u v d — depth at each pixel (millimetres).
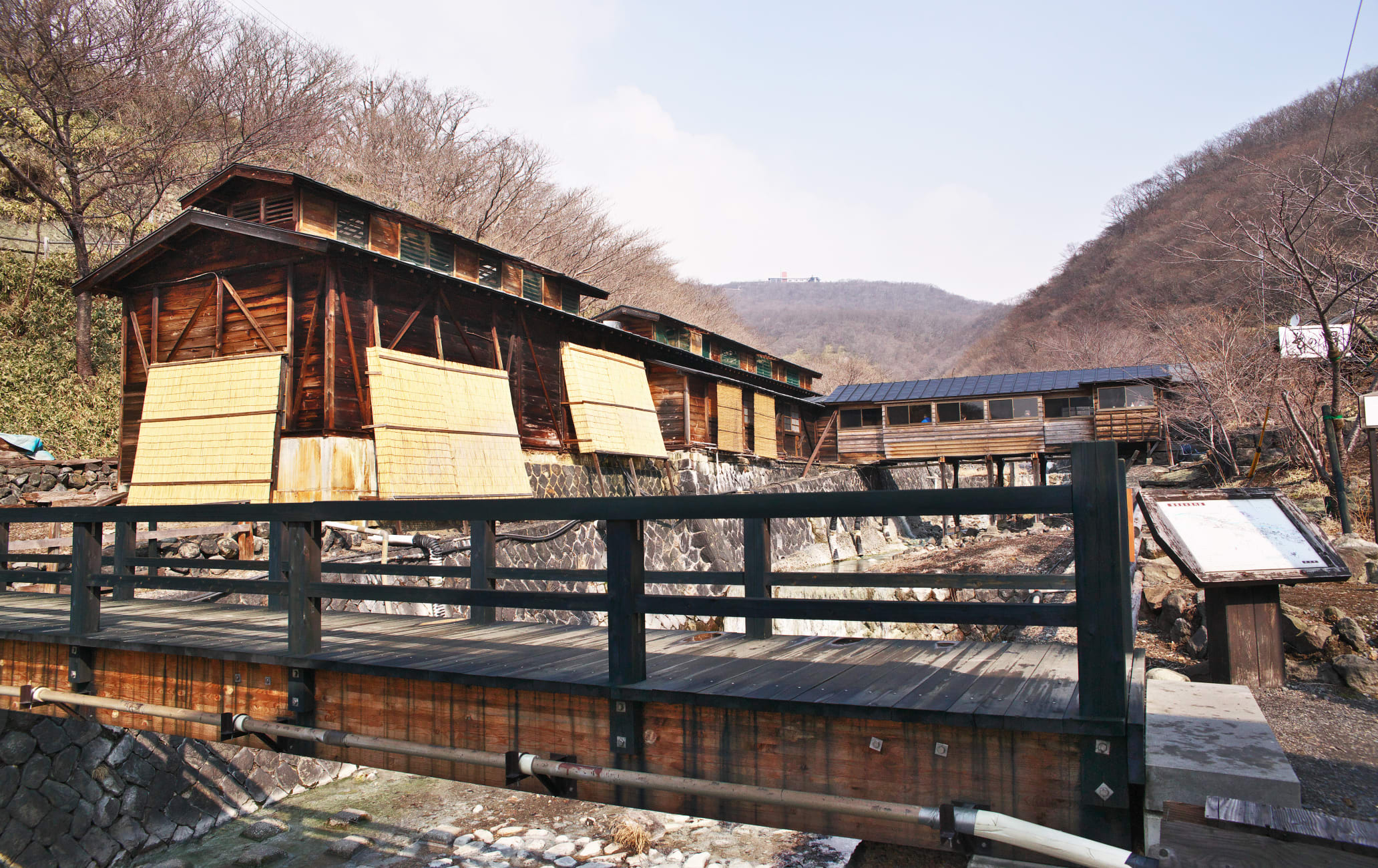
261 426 12250
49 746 7891
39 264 20781
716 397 24984
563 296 23109
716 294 60875
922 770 3055
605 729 3688
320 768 10266
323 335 12633
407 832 8844
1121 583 2723
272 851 8398
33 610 7055
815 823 3248
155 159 21453
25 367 17906
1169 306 37312
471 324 15883
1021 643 4586
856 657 4223
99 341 20250
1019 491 2867
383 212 16219
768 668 3891
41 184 22172
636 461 20312
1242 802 2342
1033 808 2861
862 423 31406
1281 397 16141
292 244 12414
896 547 27375
